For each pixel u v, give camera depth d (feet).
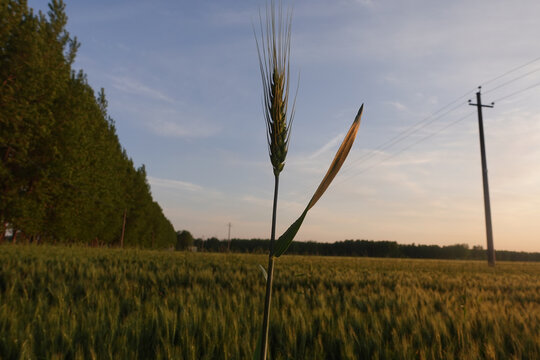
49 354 8.15
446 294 19.56
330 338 10.07
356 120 3.71
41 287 17.12
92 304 13.12
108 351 8.05
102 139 119.75
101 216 120.57
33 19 79.25
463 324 11.50
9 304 12.67
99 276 22.29
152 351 9.00
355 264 55.83
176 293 16.31
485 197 77.61
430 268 53.72
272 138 3.43
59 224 96.99
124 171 155.84
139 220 187.32
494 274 44.27
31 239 97.76
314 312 12.62
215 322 10.32
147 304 12.92
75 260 32.37
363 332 10.59
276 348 9.11
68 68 97.66
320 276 28.55
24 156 81.82
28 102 78.74
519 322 12.44
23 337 8.75
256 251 81.15
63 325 9.57
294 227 3.36
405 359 8.53
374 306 15.03
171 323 10.21
